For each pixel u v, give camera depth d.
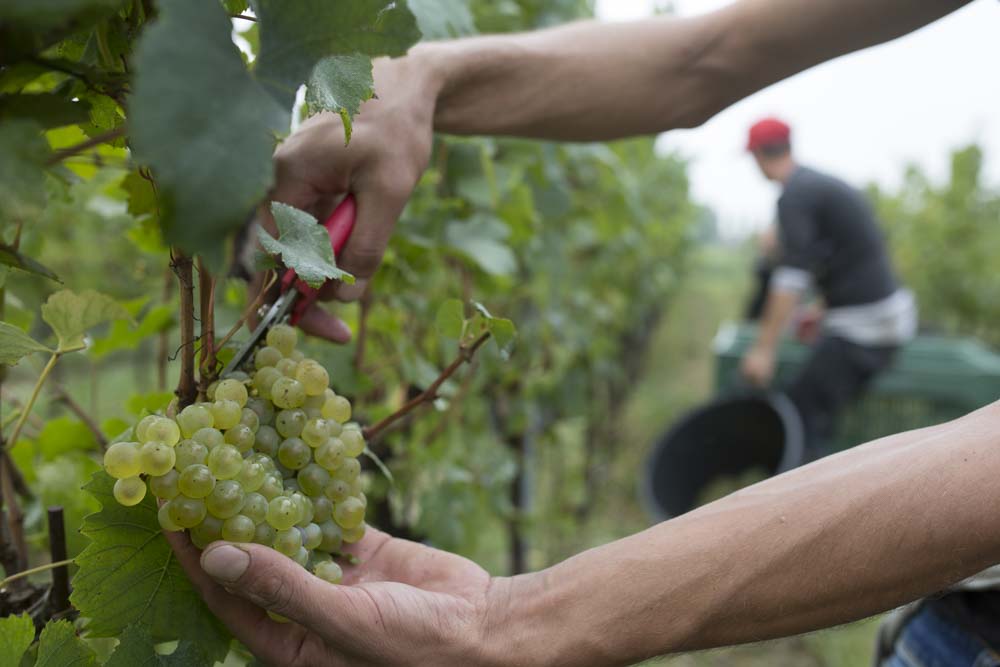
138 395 1.30
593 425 5.02
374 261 1.12
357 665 0.84
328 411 0.89
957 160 8.68
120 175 1.40
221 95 0.45
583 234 3.18
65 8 0.43
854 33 1.37
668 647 0.86
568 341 3.41
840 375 4.67
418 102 1.13
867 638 3.78
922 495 0.81
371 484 1.83
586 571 0.88
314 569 0.84
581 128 1.38
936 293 8.75
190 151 0.43
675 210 7.56
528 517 3.02
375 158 1.07
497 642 0.85
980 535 0.80
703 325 14.23
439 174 1.86
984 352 5.70
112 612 0.83
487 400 2.81
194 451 0.73
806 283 4.52
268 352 0.88
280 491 0.80
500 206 2.06
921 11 1.33
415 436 2.16
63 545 0.91
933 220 8.83
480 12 2.08
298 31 0.54
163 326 1.52
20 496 1.23
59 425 1.31
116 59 0.62
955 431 0.86
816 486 0.85
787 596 0.83
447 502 1.95
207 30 0.46
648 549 0.86
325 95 0.66
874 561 0.81
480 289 2.15
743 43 1.38
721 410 4.59
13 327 0.82
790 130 4.97
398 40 0.56
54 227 2.19
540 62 1.29
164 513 0.74
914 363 5.45
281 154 1.03
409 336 2.04
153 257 1.93
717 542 0.85
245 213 0.44
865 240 4.53
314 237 0.79
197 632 0.88
